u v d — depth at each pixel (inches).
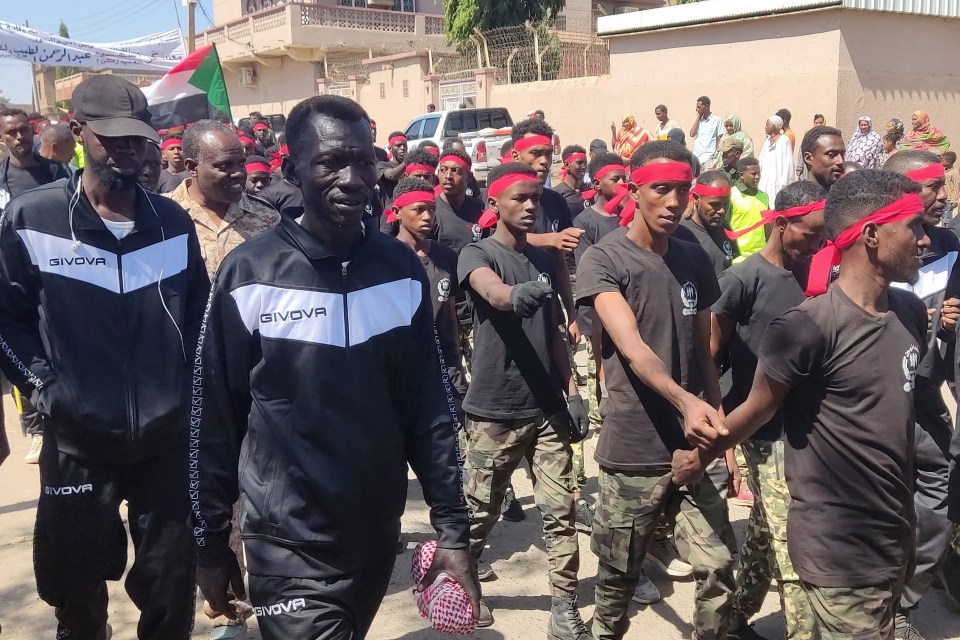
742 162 288.4
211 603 100.4
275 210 177.0
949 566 159.8
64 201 122.7
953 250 165.2
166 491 125.3
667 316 133.0
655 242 134.6
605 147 420.2
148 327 125.0
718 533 132.7
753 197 289.1
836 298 104.3
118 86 121.9
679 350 134.2
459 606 94.3
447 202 254.7
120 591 179.9
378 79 1075.3
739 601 151.1
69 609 128.3
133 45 721.6
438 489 100.1
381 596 101.3
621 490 134.4
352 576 95.9
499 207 160.2
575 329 194.2
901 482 105.3
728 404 153.8
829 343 103.0
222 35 1318.9
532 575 185.6
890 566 106.6
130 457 123.5
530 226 159.0
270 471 94.3
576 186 318.3
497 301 146.7
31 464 250.2
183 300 129.5
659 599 173.5
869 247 101.2
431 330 102.3
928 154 162.9
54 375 121.2
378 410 96.3
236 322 93.1
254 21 1240.8
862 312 103.3
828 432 105.5
